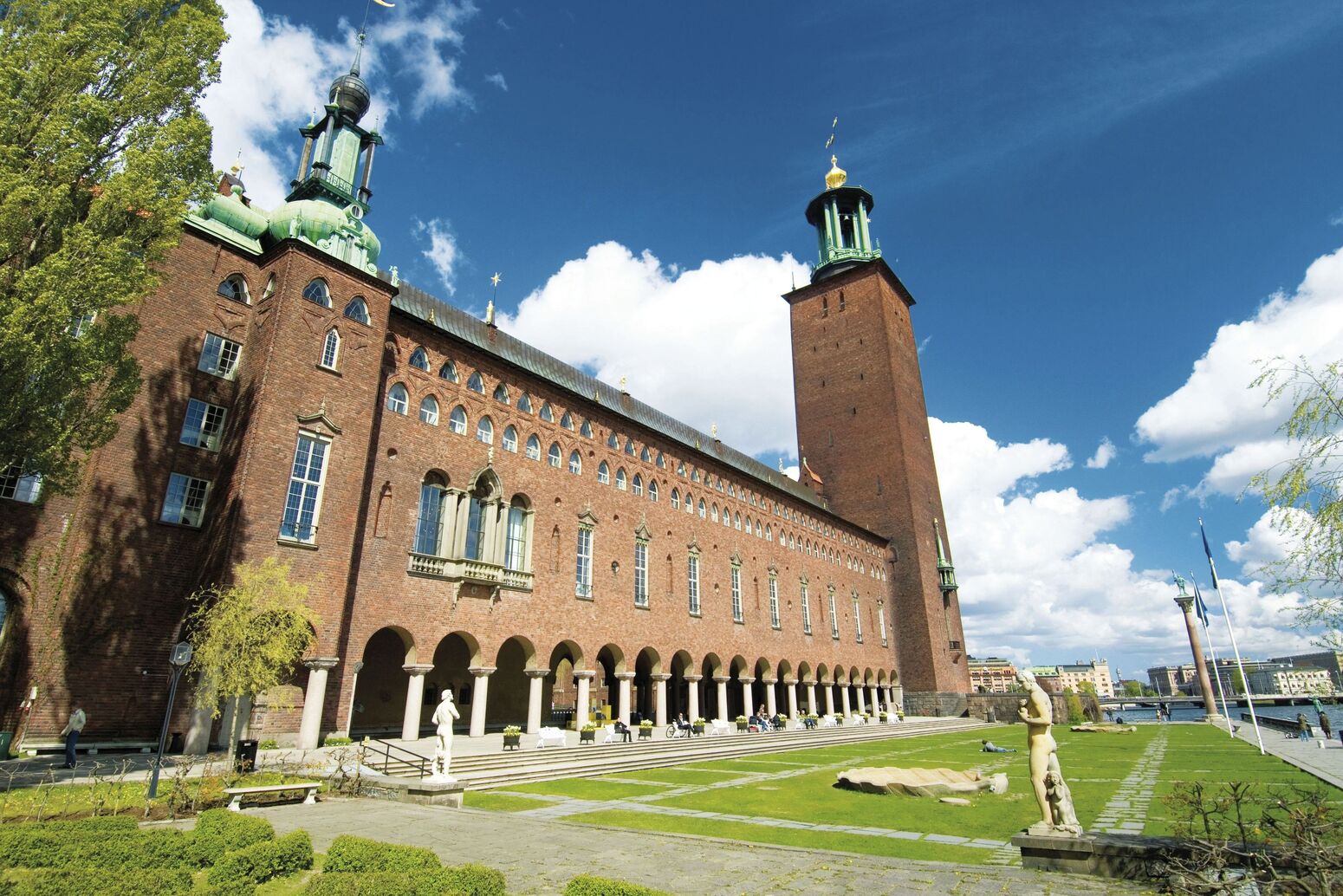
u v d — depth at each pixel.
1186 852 11.71
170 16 23.36
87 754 24.33
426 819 17.38
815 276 100.56
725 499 61.19
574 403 46.50
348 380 32.16
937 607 85.69
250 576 24.45
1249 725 62.97
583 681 42.25
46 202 18.97
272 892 10.88
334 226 33.62
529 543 40.78
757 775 30.03
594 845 14.70
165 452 28.47
